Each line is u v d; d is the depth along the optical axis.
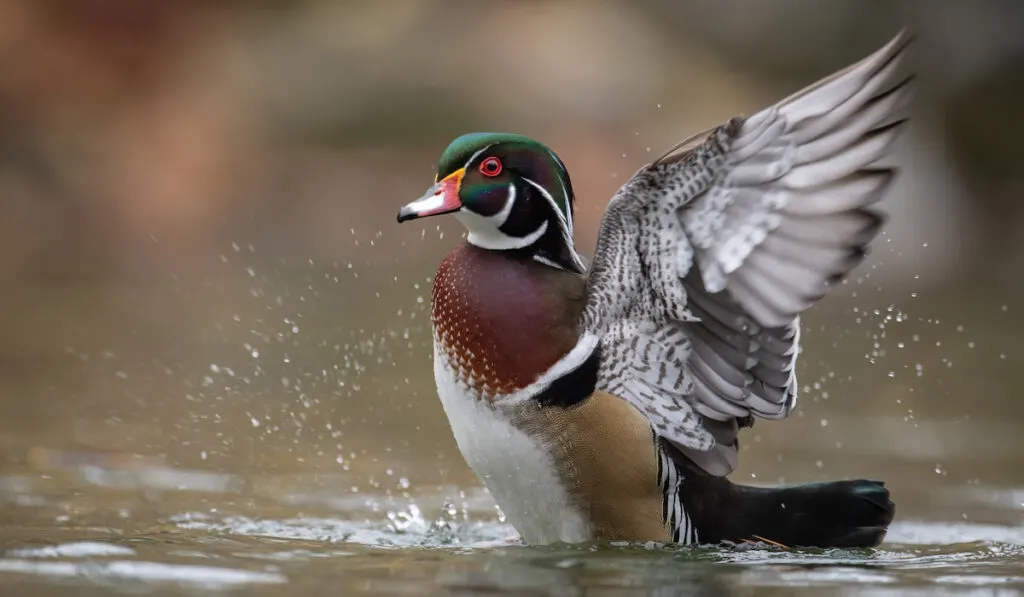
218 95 21.91
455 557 6.58
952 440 11.20
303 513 8.09
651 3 22.72
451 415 7.09
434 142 21.23
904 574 6.27
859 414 12.49
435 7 22.50
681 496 7.00
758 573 6.25
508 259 7.06
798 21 22.61
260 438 10.80
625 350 6.82
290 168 21.14
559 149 20.30
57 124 21.20
